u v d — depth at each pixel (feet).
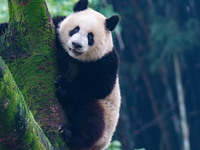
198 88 113.70
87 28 32.63
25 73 26.78
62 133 26.50
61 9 61.98
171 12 105.91
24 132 19.99
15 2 27.61
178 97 107.86
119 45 89.92
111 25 34.27
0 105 18.58
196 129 113.19
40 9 27.71
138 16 108.68
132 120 112.47
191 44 97.66
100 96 33.06
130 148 98.84
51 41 28.07
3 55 27.63
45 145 21.88
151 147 112.88
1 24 31.27
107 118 32.94
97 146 32.27
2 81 18.57
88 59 33.04
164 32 96.89
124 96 107.04
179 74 104.27
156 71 111.65
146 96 114.93
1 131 19.16
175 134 111.14
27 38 27.30
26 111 20.16
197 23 100.58
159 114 112.27
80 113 31.63
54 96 26.86
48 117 26.00
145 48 111.86
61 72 30.30
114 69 33.88
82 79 32.81
